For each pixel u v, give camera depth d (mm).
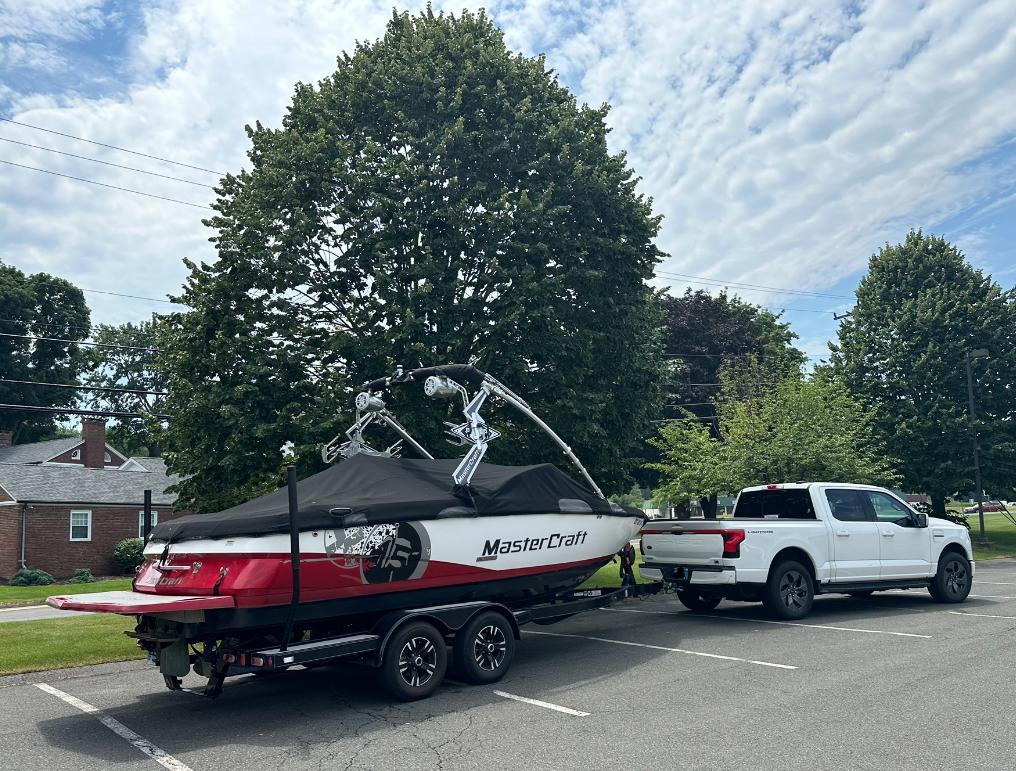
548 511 9266
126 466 43375
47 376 51938
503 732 6344
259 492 14680
